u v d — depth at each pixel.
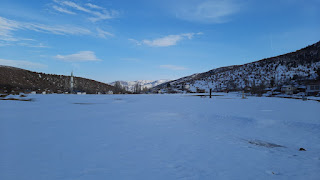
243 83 111.69
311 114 15.54
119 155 6.27
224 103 28.58
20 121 12.45
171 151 6.80
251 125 11.91
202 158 6.13
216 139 8.62
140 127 11.02
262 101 32.50
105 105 25.42
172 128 10.92
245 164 5.64
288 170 5.21
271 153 6.73
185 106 23.77
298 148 7.42
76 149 6.80
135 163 5.59
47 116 14.85
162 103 28.92
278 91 65.00
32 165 5.25
